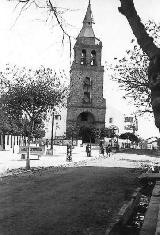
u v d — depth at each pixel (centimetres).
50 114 2608
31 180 1795
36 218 930
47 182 1723
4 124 4181
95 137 8744
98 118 9156
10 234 770
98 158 4394
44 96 2469
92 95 9206
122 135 9156
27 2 394
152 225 743
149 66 288
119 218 902
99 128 8925
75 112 9062
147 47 299
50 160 3519
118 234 816
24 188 1495
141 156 5253
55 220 912
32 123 2511
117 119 11412
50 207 1087
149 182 1808
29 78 2497
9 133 4959
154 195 1142
